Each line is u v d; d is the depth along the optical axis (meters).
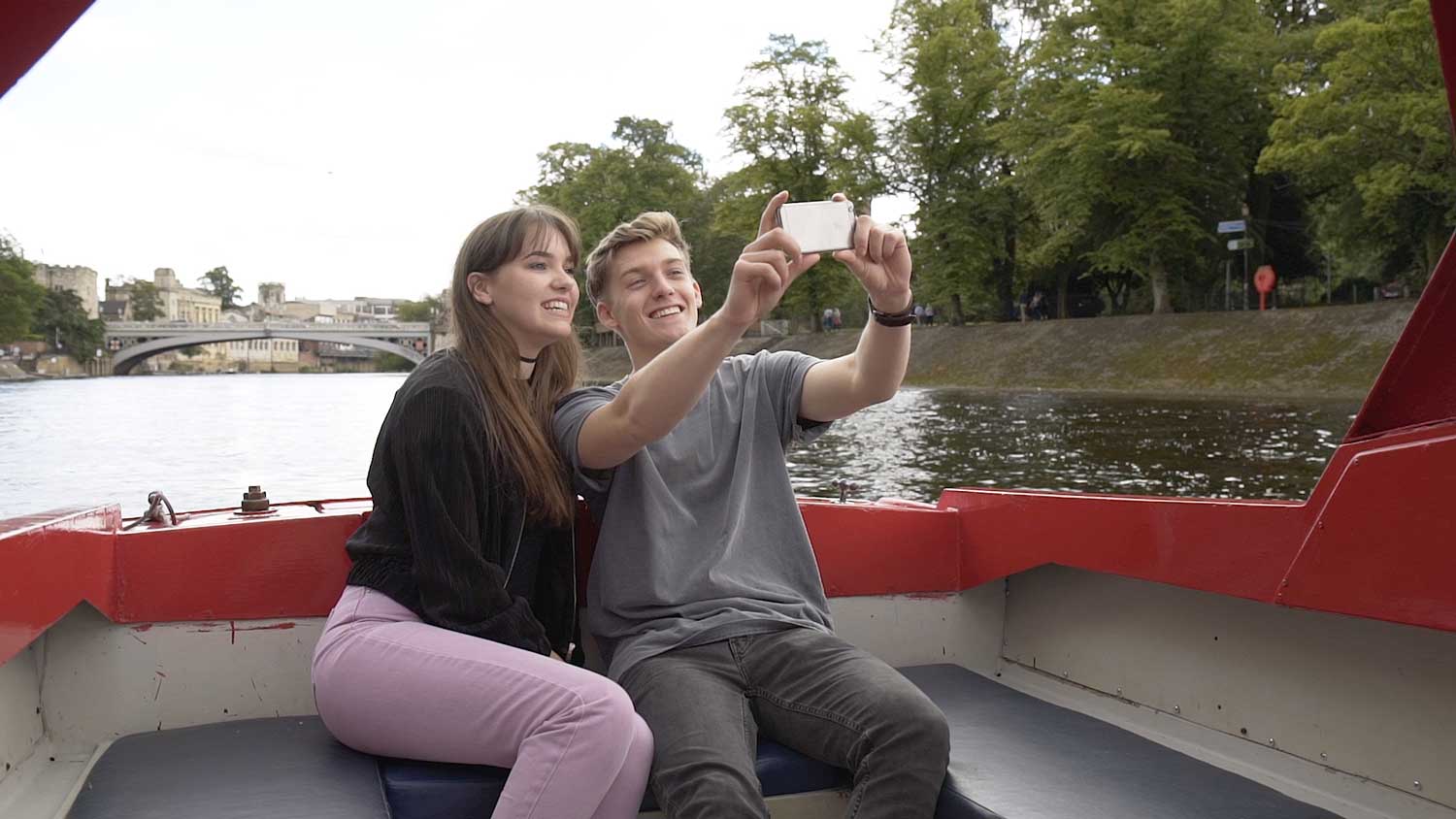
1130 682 2.46
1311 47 32.88
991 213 41.47
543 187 66.31
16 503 17.09
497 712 1.81
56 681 2.21
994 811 1.78
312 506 2.73
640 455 2.23
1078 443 20.80
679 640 2.09
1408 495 1.68
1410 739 1.91
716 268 59.56
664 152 63.94
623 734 1.77
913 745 1.83
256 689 2.32
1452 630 1.63
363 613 1.99
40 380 88.44
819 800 2.00
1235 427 22.42
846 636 2.71
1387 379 1.86
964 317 49.16
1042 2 42.47
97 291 143.00
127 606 2.22
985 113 41.66
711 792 1.76
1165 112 33.81
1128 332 36.72
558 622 2.22
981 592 2.81
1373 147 27.84
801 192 44.38
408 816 1.82
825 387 2.25
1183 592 2.33
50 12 1.04
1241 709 2.21
